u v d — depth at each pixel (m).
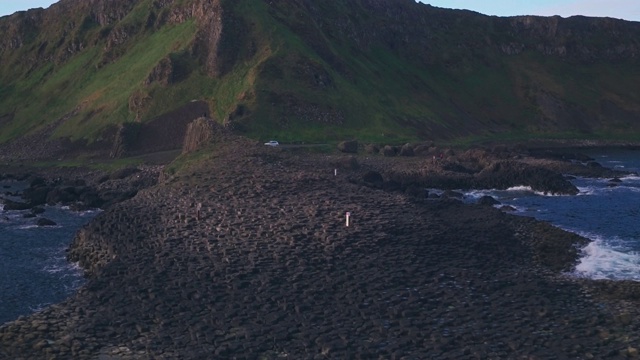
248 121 108.69
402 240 43.44
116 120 117.25
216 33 126.00
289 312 32.69
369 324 31.22
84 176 95.12
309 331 30.48
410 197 59.75
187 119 112.25
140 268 38.84
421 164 89.81
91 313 32.97
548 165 94.56
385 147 102.06
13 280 44.19
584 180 86.44
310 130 111.50
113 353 28.83
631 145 144.25
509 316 32.47
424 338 29.86
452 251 42.25
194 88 119.44
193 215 49.91
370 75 142.75
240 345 29.19
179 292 35.19
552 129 156.25
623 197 72.75
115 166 97.69
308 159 88.56
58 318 32.53
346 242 42.41
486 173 82.50
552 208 66.25
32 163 110.12
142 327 31.19
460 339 29.75
